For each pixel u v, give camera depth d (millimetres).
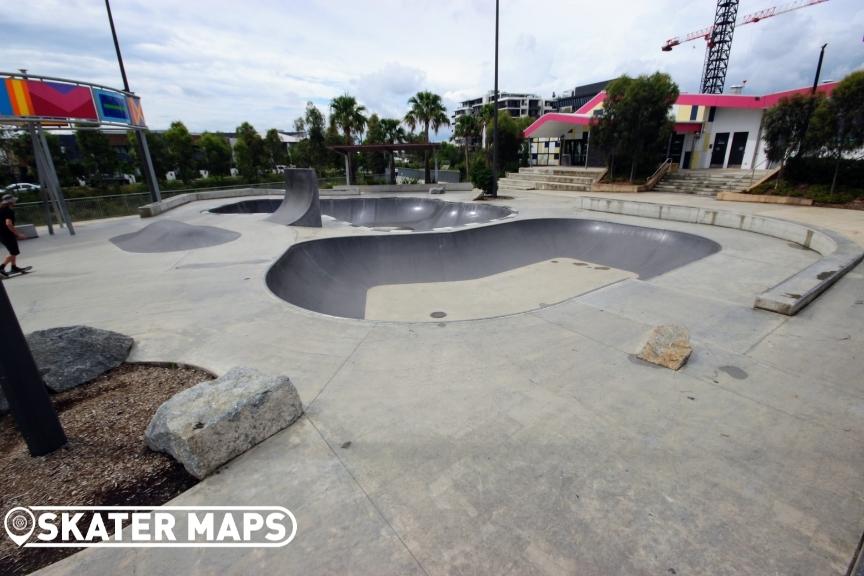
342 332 4605
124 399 3354
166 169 31062
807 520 2127
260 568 1938
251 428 2723
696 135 22734
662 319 4832
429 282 9531
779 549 1970
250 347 4273
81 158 29734
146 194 15930
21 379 2523
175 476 2523
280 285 7191
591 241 11539
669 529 2086
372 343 4316
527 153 34188
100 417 3100
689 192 18328
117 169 29906
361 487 2398
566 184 21438
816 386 3381
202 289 6250
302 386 3510
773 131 14734
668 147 23281
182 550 2039
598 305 5312
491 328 4648
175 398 2766
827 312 4844
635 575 1859
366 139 37469
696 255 9070
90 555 2031
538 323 4770
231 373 3053
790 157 14812
